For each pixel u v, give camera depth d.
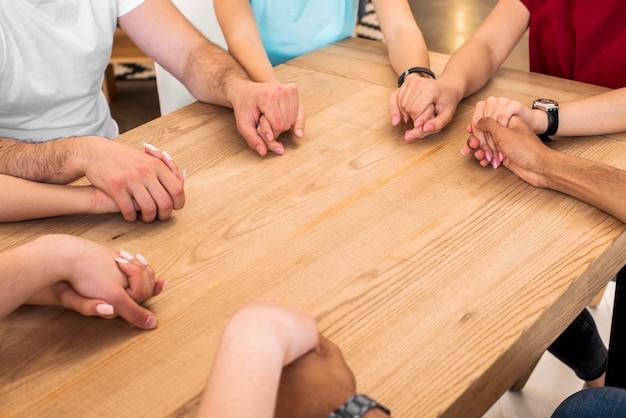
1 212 1.11
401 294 0.96
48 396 0.80
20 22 1.50
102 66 1.70
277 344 0.63
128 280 0.93
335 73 1.69
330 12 2.01
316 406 0.66
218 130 1.44
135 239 1.09
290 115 1.38
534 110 1.40
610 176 1.16
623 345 1.44
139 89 3.79
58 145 1.18
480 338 0.88
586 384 1.85
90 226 1.13
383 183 1.23
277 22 2.01
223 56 1.64
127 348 0.88
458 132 1.42
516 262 1.03
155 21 1.69
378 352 0.86
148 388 0.81
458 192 1.21
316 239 1.08
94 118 1.75
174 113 1.52
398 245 1.06
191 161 1.31
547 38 1.77
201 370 0.84
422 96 1.41
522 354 0.93
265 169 1.28
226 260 1.04
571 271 1.01
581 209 1.17
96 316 0.93
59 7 1.54
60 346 0.88
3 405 0.79
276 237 1.09
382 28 1.82
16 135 1.63
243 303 0.95
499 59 1.71
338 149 1.35
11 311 0.87
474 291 0.96
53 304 0.94
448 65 1.61
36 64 1.55
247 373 0.59
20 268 0.86
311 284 0.98
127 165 1.12
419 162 1.30
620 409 1.12
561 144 1.37
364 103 1.53
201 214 1.15
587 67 1.72
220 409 0.56
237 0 1.80
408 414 0.78
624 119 1.39
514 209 1.16
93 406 0.79
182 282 0.99
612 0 1.63
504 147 1.25
